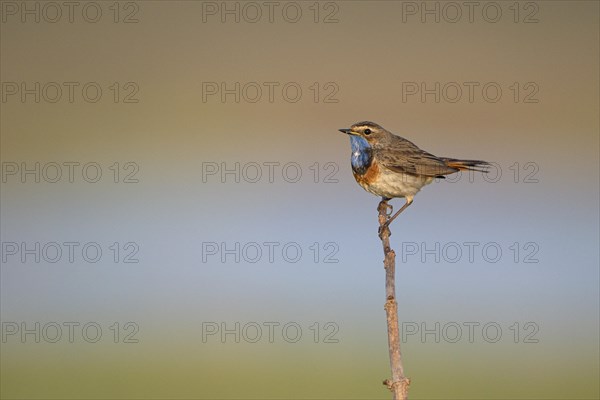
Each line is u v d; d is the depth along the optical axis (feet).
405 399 19.51
